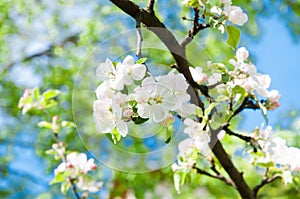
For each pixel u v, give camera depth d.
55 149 1.53
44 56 3.15
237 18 1.08
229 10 1.09
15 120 3.05
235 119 2.45
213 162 1.32
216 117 1.03
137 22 0.98
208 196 2.68
